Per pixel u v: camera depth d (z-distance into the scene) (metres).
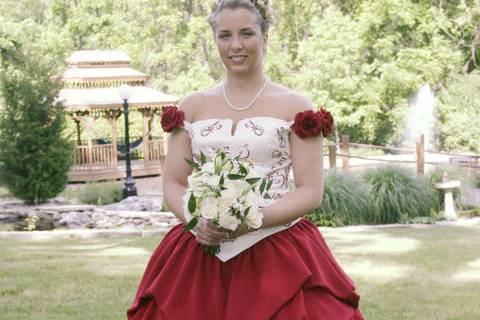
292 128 2.77
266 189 2.62
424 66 24.66
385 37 25.58
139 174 20.95
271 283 2.67
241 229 2.62
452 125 24.34
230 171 2.55
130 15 29.44
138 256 8.00
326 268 2.83
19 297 6.06
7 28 28.66
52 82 15.02
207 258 2.79
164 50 27.67
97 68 21.98
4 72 14.80
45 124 14.79
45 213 12.66
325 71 24.45
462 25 26.86
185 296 2.76
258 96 2.83
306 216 10.76
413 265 7.23
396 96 25.27
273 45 27.16
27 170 14.52
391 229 10.12
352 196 10.88
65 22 34.06
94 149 20.27
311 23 25.31
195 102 2.92
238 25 2.74
